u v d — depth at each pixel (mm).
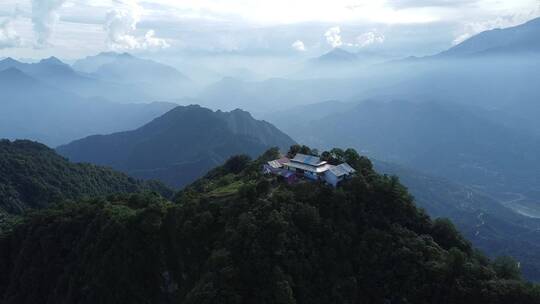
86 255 108062
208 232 101188
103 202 129750
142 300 100750
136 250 104062
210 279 85375
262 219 94812
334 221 102062
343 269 93312
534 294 85188
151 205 111188
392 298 91125
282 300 81812
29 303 110875
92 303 101375
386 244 98312
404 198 111875
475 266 92562
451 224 109438
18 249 123688
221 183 136625
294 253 90438
